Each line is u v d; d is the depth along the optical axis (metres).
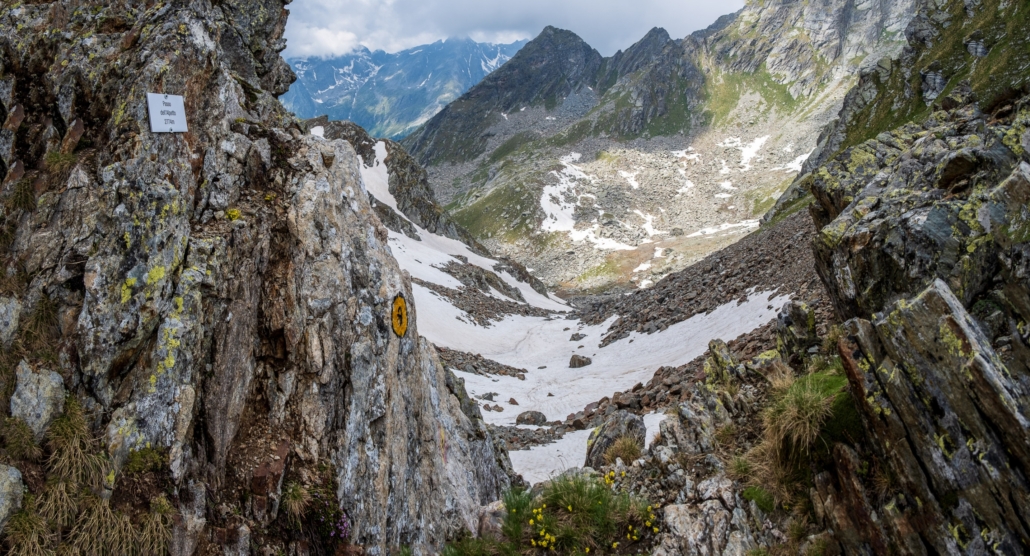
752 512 8.91
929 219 9.27
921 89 88.44
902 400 7.19
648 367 36.16
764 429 10.05
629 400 26.92
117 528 7.00
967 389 6.69
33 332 7.30
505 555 9.68
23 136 8.60
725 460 10.04
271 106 11.64
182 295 8.15
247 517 8.20
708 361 13.55
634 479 10.80
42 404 7.02
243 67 13.85
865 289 10.69
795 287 30.83
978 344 6.81
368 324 9.70
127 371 7.72
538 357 52.16
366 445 9.27
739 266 47.25
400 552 9.34
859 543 7.64
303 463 8.66
